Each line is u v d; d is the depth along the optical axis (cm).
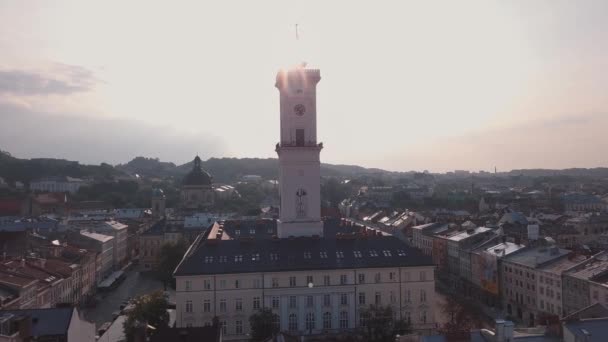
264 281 14350
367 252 15175
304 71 17375
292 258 14800
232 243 15212
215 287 14225
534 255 17312
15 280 14450
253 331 13300
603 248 18062
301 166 17088
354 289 14588
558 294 15162
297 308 14425
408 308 14712
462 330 7988
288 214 16988
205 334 9462
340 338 14250
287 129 17262
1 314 8550
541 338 7588
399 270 14750
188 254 16138
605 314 9256
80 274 19788
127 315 14650
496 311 18125
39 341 8756
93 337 10750
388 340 13075
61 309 9338
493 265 18475
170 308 17738
